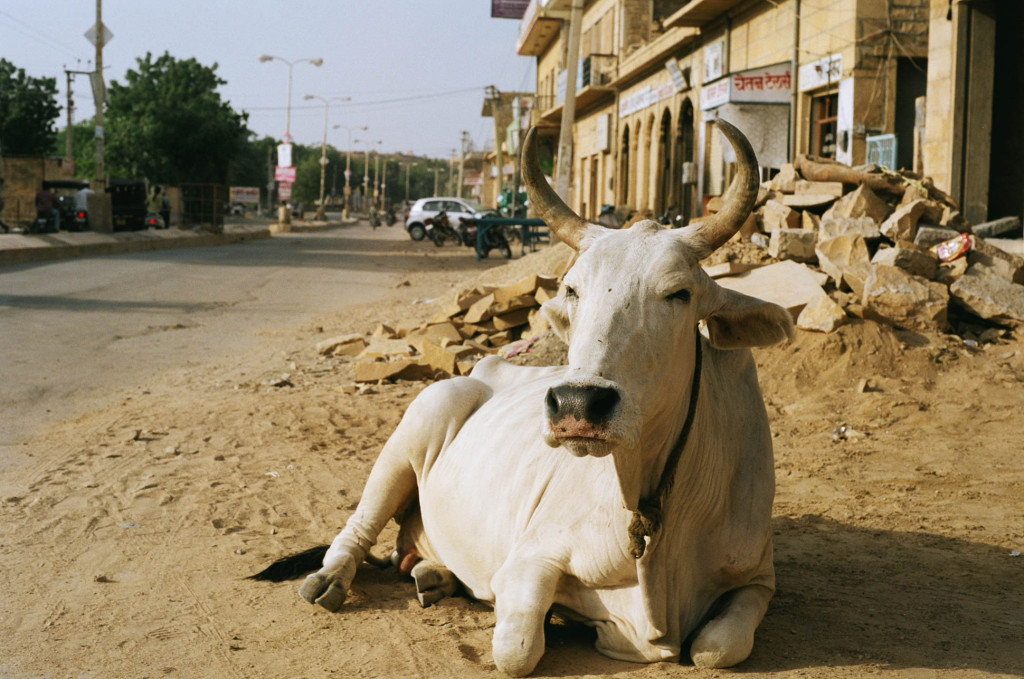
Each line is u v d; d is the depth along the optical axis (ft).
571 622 13.50
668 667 11.78
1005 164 49.16
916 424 25.88
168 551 17.17
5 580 15.70
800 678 11.54
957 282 31.71
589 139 136.46
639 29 113.50
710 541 12.27
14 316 47.55
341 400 30.25
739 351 13.34
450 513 14.43
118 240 103.96
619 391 9.73
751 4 71.82
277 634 13.51
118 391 31.73
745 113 64.75
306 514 19.38
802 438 25.39
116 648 13.05
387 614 14.19
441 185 631.15
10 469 22.61
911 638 13.11
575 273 10.95
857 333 29.84
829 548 17.46
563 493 12.45
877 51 56.39
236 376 34.55
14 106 192.85
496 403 15.06
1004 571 16.16
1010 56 48.49
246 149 193.47
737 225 11.20
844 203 34.68
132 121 167.53
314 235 170.81
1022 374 28.66
